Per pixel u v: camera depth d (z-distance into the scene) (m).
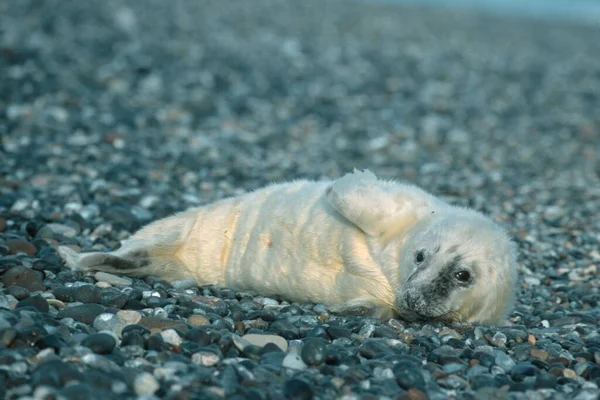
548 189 23.30
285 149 25.66
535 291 14.80
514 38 56.31
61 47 34.28
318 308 12.09
